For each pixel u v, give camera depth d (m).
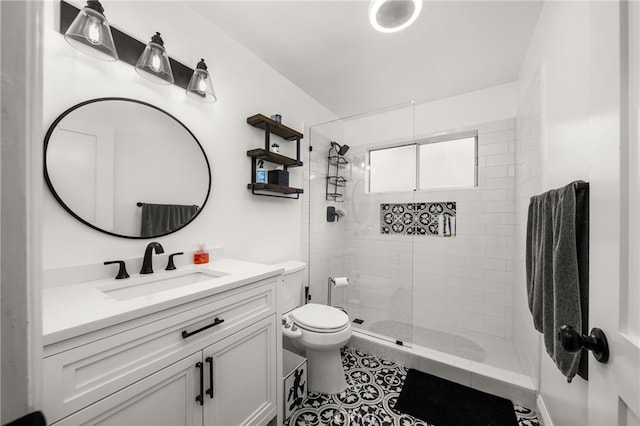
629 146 0.46
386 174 2.65
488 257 2.22
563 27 1.09
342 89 2.28
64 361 0.58
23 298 0.27
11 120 0.26
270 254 1.89
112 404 0.66
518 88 2.03
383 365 1.86
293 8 1.38
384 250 2.35
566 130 1.05
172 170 1.28
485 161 2.25
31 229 0.27
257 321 1.12
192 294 0.85
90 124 1.01
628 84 0.47
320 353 1.60
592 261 0.57
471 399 1.50
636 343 0.42
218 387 0.95
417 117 2.55
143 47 1.17
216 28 1.52
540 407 1.34
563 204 0.82
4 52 0.26
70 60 0.96
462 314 2.31
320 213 2.43
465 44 1.67
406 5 1.22
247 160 1.71
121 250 1.10
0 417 0.25
